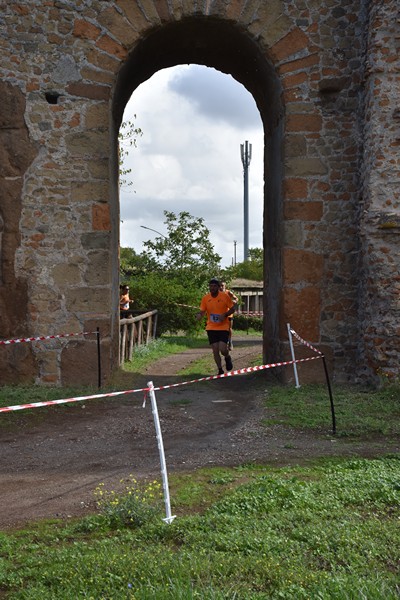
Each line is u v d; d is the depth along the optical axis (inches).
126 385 412.2
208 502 191.5
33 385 395.9
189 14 404.5
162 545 157.8
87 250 400.2
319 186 403.2
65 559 148.6
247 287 1170.6
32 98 399.9
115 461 244.1
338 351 401.4
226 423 306.5
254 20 404.5
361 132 401.4
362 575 137.6
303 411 311.6
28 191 398.0
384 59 375.9
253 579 136.8
